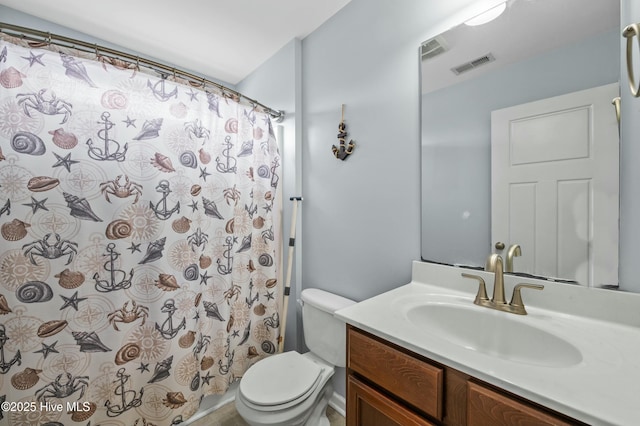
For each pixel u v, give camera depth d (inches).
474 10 41.6
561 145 34.2
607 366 23.0
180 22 65.1
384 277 53.4
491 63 39.9
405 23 49.6
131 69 49.1
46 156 42.1
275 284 72.0
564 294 33.4
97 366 46.6
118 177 48.1
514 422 21.2
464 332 36.1
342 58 61.1
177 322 53.9
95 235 46.1
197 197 57.4
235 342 66.1
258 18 63.9
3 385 39.7
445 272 43.9
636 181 29.4
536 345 30.5
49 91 42.3
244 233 67.2
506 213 38.7
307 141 70.7
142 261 50.8
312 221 69.8
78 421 44.6
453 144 43.8
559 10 34.4
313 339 58.9
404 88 49.9
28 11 61.0
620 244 30.4
